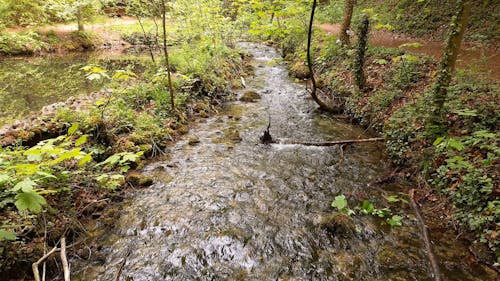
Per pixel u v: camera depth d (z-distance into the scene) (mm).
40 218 4164
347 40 12359
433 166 5664
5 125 7023
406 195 5559
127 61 15281
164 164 6520
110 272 3852
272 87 12258
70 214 4527
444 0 14125
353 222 4895
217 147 7387
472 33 11531
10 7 17688
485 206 4457
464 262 4109
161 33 19094
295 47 16188
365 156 7137
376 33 15570
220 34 14094
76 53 17656
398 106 7902
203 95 10211
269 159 6895
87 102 8219
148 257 4105
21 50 16250
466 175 4871
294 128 8625
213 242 4398
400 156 6484
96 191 5191
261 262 4098
